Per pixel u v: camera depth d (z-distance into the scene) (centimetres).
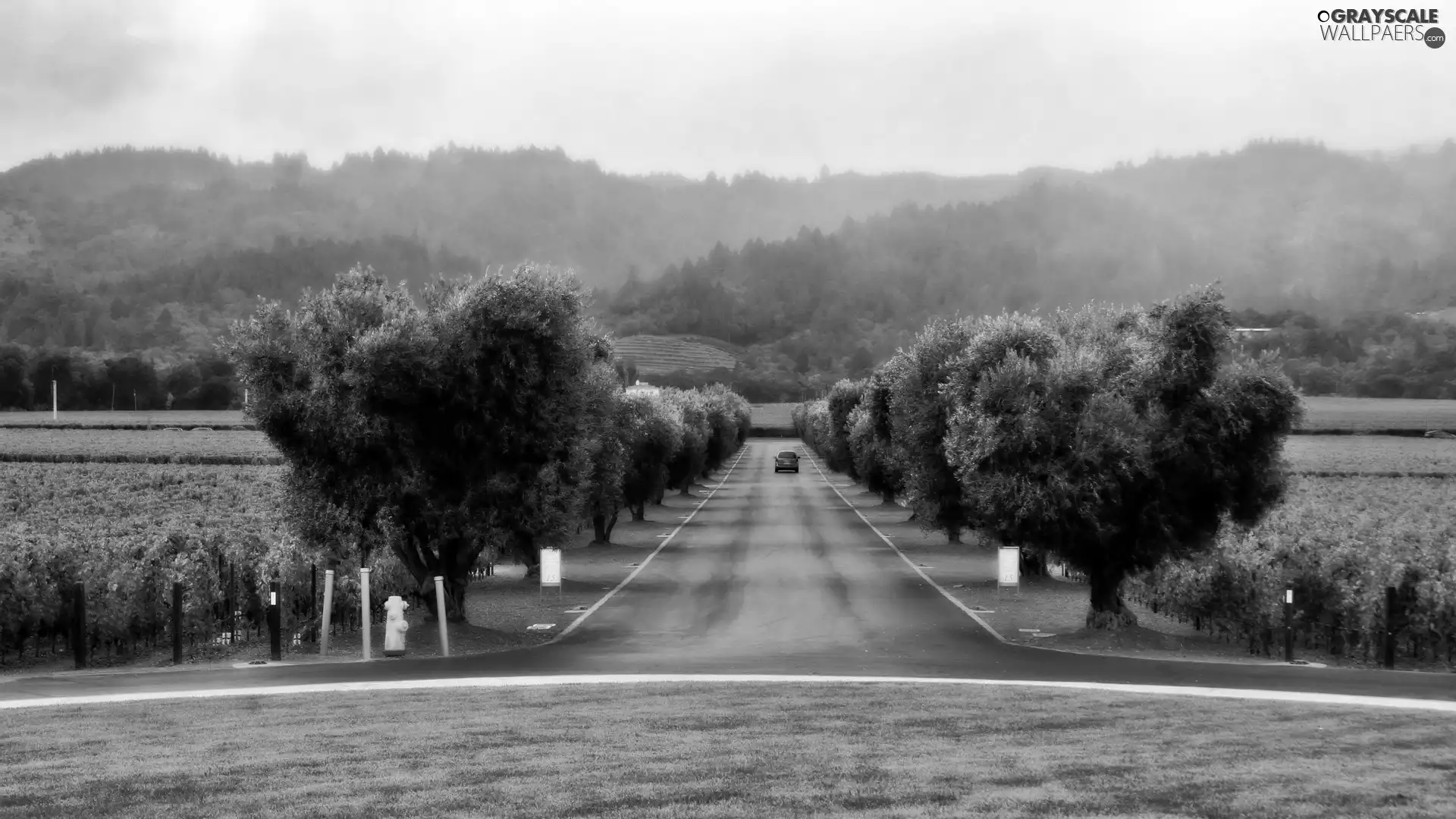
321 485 2469
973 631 2533
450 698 1573
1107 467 2370
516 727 1317
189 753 1176
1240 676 1864
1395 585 2186
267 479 6344
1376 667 2158
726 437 9156
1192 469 2416
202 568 2414
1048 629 2583
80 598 2092
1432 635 2166
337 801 959
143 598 2259
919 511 3412
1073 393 2433
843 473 10106
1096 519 2361
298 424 2408
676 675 1881
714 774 1051
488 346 2433
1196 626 2719
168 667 2066
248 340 2417
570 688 1688
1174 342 2439
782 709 1459
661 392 7000
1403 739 1229
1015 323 2889
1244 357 2486
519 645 2339
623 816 901
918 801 941
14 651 2314
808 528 5397
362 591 2192
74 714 1453
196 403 18362
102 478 6375
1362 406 17488
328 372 2394
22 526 3562
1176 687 1719
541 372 2475
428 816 906
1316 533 3022
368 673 1916
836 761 1110
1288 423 2425
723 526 5538
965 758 1120
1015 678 1855
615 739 1234
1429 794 964
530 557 3116
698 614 2805
